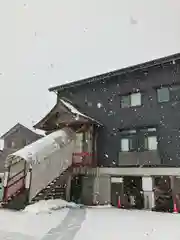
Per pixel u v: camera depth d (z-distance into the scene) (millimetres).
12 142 23891
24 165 14438
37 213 11422
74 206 14125
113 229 8344
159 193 14102
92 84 18656
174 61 15188
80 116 16219
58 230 8109
